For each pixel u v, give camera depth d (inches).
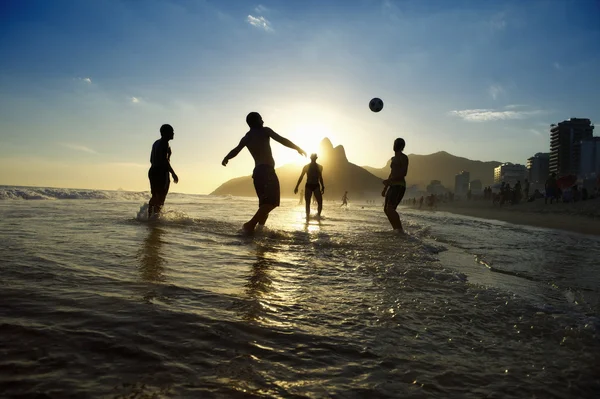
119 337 56.3
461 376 51.7
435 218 556.7
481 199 2237.9
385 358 56.3
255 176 216.2
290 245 170.6
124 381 44.3
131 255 123.0
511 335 68.3
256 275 106.1
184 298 78.7
